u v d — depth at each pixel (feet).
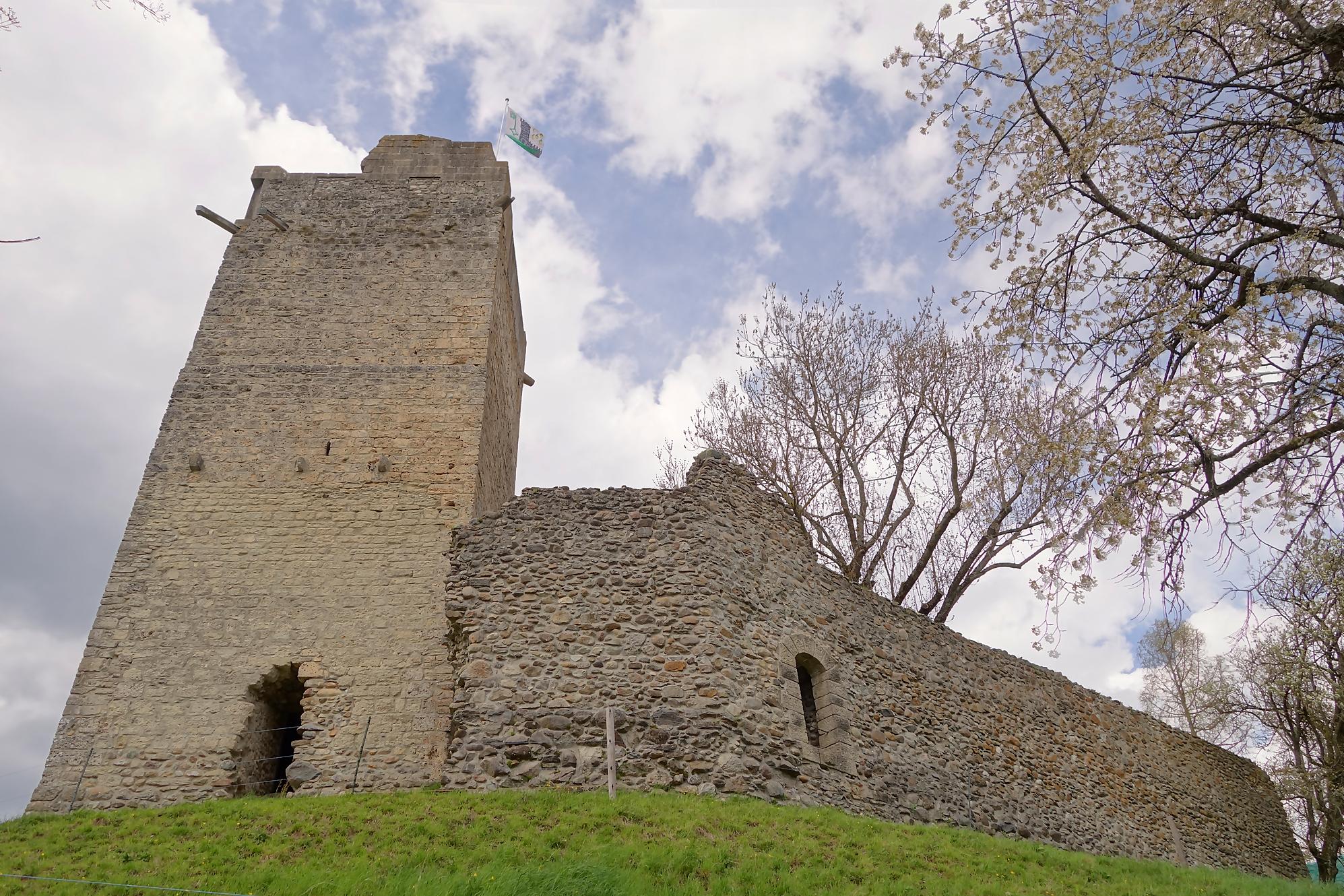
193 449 60.75
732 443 74.43
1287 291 29.07
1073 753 59.11
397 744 50.96
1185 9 31.40
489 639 45.29
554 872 32.19
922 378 73.61
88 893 31.68
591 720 42.98
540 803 38.91
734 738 43.39
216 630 54.19
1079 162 32.07
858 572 69.21
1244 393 28.73
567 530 48.80
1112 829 57.11
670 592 46.78
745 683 45.47
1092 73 32.42
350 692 52.47
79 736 50.31
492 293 68.23
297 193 72.23
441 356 65.31
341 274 68.39
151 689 52.01
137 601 54.90
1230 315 28.91
